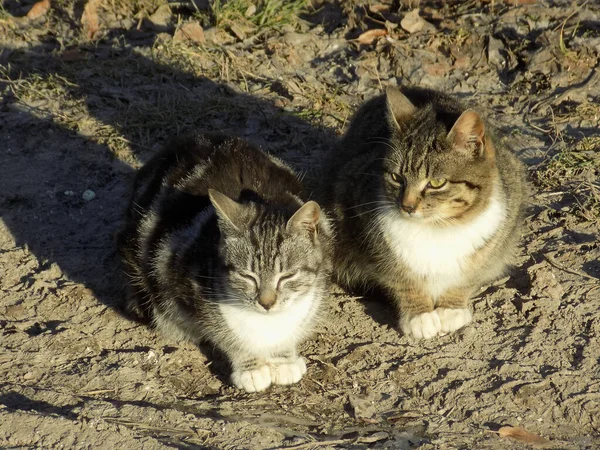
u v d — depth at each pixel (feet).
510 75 52.95
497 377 33.99
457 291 37.22
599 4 56.18
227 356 35.04
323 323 37.63
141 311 37.04
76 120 50.06
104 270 40.32
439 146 34.30
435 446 30.30
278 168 38.96
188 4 60.59
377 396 33.58
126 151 48.39
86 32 57.52
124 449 28.78
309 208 33.27
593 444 31.14
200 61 55.16
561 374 33.65
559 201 43.45
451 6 58.18
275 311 32.65
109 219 43.88
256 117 50.75
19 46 56.80
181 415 31.12
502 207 35.76
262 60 55.47
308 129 49.83
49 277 39.75
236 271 32.73
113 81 53.57
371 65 54.19
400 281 36.68
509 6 56.75
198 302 33.88
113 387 33.35
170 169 37.78
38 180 46.19
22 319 37.22
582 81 51.39
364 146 39.11
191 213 35.78
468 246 35.42
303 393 33.86
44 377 33.73
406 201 34.40
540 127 48.93
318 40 57.00
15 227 43.16
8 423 29.58
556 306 37.09
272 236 32.83
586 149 46.55
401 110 36.47
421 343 36.27
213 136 39.99
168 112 50.70
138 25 58.13
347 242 38.37
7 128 49.62
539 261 39.60
